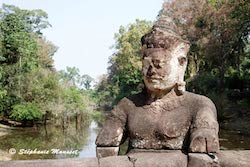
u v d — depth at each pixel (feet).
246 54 93.66
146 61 9.57
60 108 100.32
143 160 8.15
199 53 90.22
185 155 8.51
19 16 95.45
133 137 9.48
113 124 9.90
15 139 68.85
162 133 9.15
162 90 9.48
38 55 115.96
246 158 8.34
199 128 8.78
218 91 87.51
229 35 79.92
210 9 83.05
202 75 89.35
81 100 115.55
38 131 85.25
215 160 8.20
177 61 9.64
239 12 66.90
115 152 9.57
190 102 9.48
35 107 91.97
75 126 103.04
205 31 85.10
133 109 9.85
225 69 88.58
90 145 62.54
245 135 60.23
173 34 9.77
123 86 140.97
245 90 87.86
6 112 92.02
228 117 76.38
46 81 98.58
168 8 89.30
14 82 90.99
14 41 87.97
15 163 7.90
